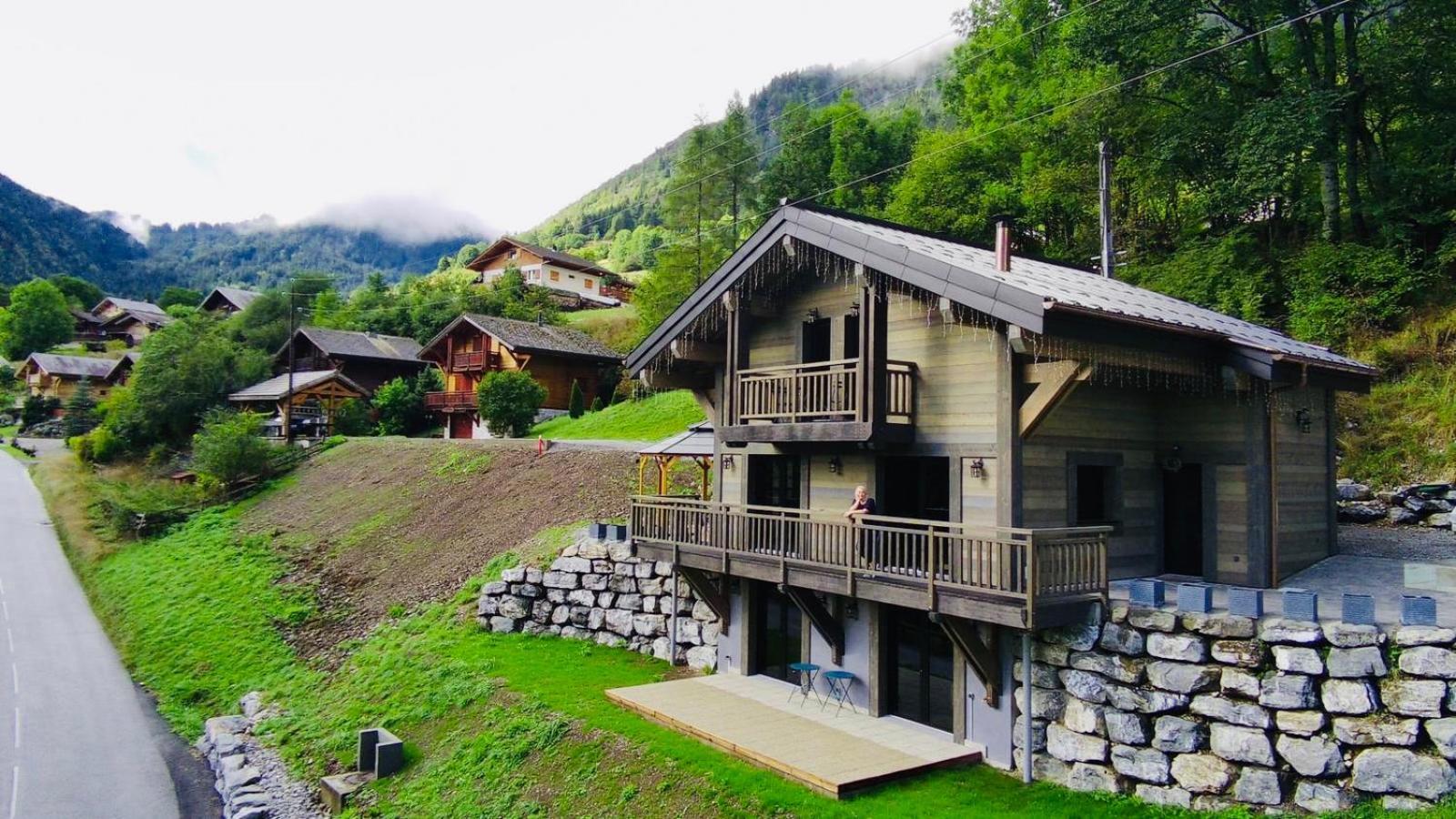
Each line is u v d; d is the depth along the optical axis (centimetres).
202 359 5725
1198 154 2692
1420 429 1903
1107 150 2388
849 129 4888
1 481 5347
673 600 1872
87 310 12862
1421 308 2184
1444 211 2328
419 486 3409
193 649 2544
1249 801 1016
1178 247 2964
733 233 5288
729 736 1361
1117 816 1079
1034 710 1229
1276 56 2711
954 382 1396
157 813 1697
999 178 3575
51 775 1858
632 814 1243
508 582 2194
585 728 1483
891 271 1321
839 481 1611
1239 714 1033
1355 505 1842
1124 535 1453
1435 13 2295
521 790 1390
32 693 2344
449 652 2019
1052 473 1338
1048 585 1122
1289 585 1386
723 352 1839
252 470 4253
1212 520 1439
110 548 3753
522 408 4419
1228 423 1430
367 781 1602
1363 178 2569
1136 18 2591
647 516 1819
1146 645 1120
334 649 2306
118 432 5497
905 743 1336
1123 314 1197
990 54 4138
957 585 1187
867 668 1489
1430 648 931
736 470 1830
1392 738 936
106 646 2756
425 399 5353
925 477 1466
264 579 2923
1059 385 1222
